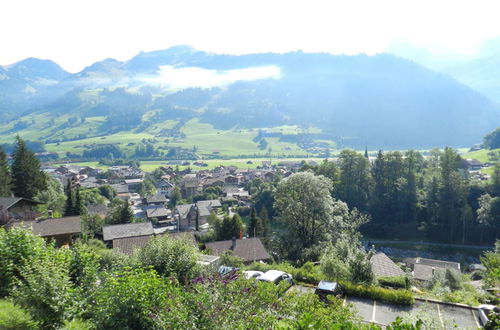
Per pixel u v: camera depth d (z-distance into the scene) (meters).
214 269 18.11
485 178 107.19
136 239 42.75
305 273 23.72
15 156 65.25
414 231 85.75
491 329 12.31
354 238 43.16
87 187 131.00
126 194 137.12
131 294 11.14
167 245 19.28
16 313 10.80
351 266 24.88
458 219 80.62
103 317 10.82
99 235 57.66
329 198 43.81
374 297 20.34
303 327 8.69
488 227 77.81
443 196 81.38
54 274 11.95
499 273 16.64
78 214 62.28
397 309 19.06
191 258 18.89
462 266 67.06
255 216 63.41
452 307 19.39
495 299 20.33
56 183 95.81
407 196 88.81
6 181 63.62
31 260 12.71
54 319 11.01
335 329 9.09
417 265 48.97
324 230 43.56
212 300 10.56
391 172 92.69
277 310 12.21
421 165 111.56
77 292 12.09
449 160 85.00
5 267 12.71
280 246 44.66
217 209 110.50
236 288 11.30
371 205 90.62
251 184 140.25
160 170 184.38
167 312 10.30
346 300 20.17
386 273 36.44
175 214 102.62
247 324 9.98
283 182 45.25
